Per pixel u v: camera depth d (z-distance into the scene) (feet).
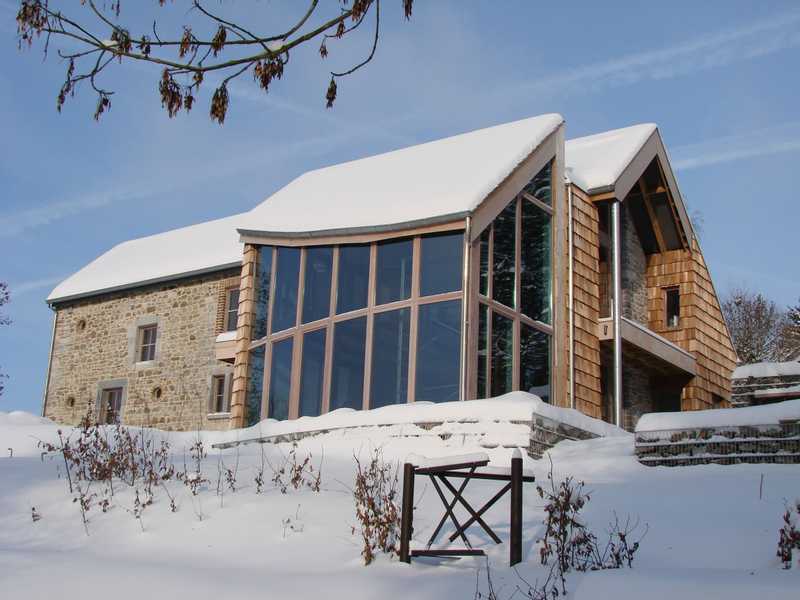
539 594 18.85
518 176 48.55
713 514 24.45
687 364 61.52
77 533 25.76
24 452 42.55
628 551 21.11
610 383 58.95
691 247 64.59
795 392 61.72
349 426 40.91
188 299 67.82
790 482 27.35
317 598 19.25
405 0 19.84
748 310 122.21
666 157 62.75
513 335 46.60
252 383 51.85
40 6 19.31
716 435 32.27
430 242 45.55
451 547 23.24
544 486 29.07
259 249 53.72
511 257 47.80
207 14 19.63
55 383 72.95
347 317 47.21
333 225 48.29
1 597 19.19
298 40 20.03
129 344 69.82
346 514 26.07
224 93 20.40
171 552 23.80
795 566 20.07
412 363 43.93
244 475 31.83
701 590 17.47
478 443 36.86
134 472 30.66
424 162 54.03
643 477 30.53
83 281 74.18
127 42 19.92
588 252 54.49
